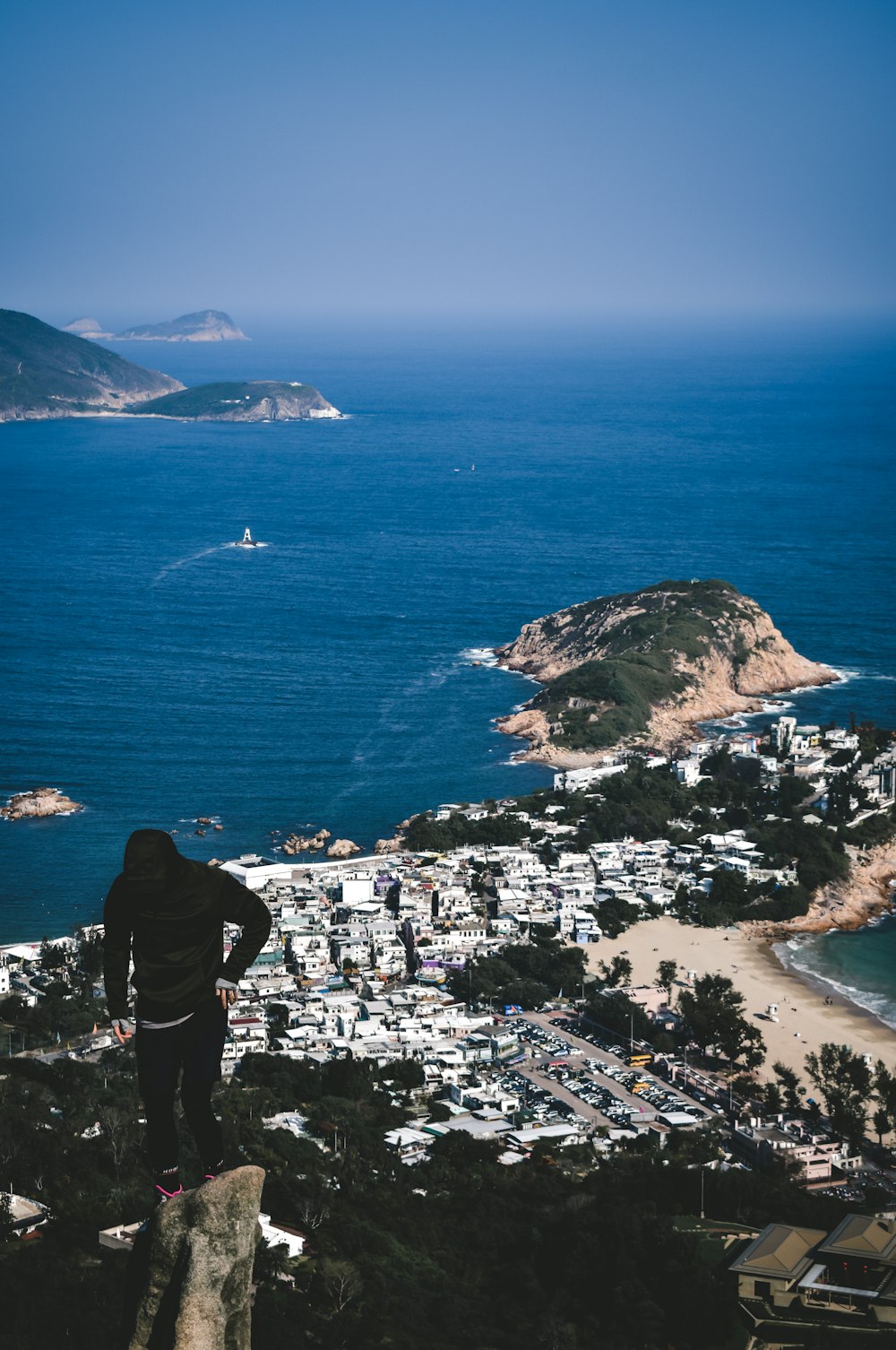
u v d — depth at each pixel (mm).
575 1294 113062
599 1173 139000
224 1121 140625
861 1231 109000
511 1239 124938
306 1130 146500
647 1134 152250
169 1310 19859
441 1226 128000
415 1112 158875
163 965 20094
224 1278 20000
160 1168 20391
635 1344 102812
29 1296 98562
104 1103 147750
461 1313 108312
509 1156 146375
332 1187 130875
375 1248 119000
